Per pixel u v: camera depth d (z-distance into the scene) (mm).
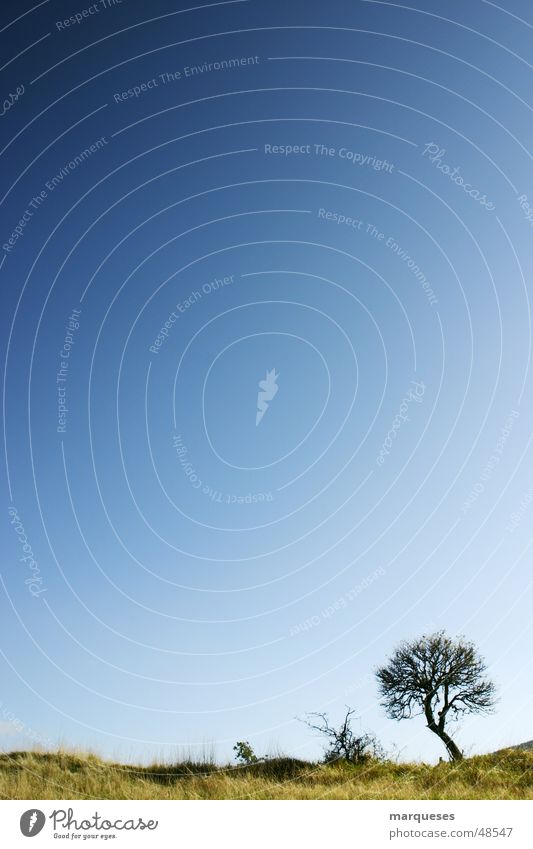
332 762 18547
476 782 15750
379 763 18328
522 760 16906
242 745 17922
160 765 17734
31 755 17484
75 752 17906
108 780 15758
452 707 24844
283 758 18453
